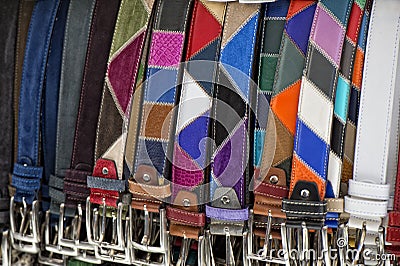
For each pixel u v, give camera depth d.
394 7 0.77
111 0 0.85
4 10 0.88
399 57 0.78
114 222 0.83
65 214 0.85
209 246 0.81
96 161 0.83
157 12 0.82
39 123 0.86
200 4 0.82
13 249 0.90
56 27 0.87
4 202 0.88
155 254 0.85
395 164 0.77
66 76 0.85
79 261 0.87
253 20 0.79
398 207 0.76
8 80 0.88
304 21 0.79
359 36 0.78
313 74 0.76
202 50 0.80
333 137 0.76
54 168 0.88
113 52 0.83
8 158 0.88
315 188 0.75
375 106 0.76
